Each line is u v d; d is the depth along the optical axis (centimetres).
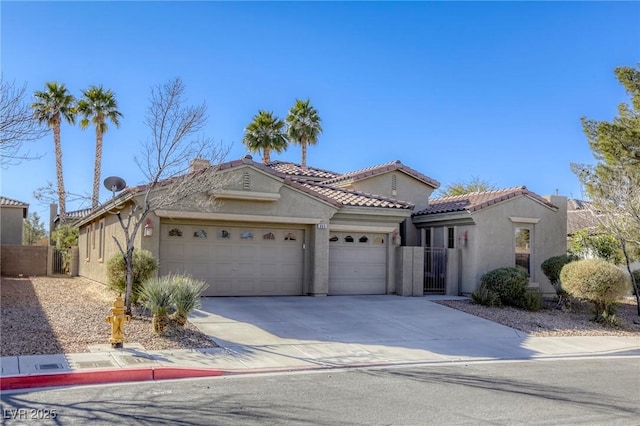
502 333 1456
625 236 2059
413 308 1708
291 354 1131
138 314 1372
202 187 1430
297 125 4328
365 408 764
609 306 1759
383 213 1977
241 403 776
